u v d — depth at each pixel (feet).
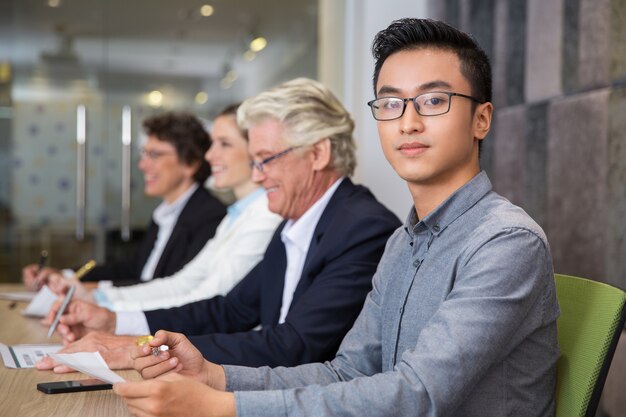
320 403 3.76
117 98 19.75
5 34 19.40
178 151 11.88
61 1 19.56
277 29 19.80
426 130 4.44
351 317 6.02
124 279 12.72
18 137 19.52
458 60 4.49
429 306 4.45
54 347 6.46
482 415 4.13
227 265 8.71
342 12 14.16
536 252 4.10
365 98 13.25
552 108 8.68
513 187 9.56
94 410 4.41
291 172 6.68
